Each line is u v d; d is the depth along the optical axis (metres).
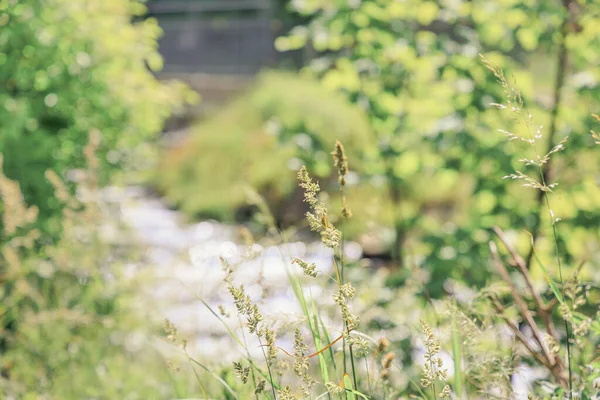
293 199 9.81
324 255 4.36
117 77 5.74
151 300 3.86
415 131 4.93
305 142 5.21
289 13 20.62
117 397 3.10
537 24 4.64
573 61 4.70
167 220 10.57
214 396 2.31
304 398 1.70
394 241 4.99
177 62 25.00
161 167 12.62
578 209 4.38
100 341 3.53
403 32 4.92
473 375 2.04
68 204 4.30
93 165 4.32
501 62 4.71
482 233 4.38
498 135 4.47
